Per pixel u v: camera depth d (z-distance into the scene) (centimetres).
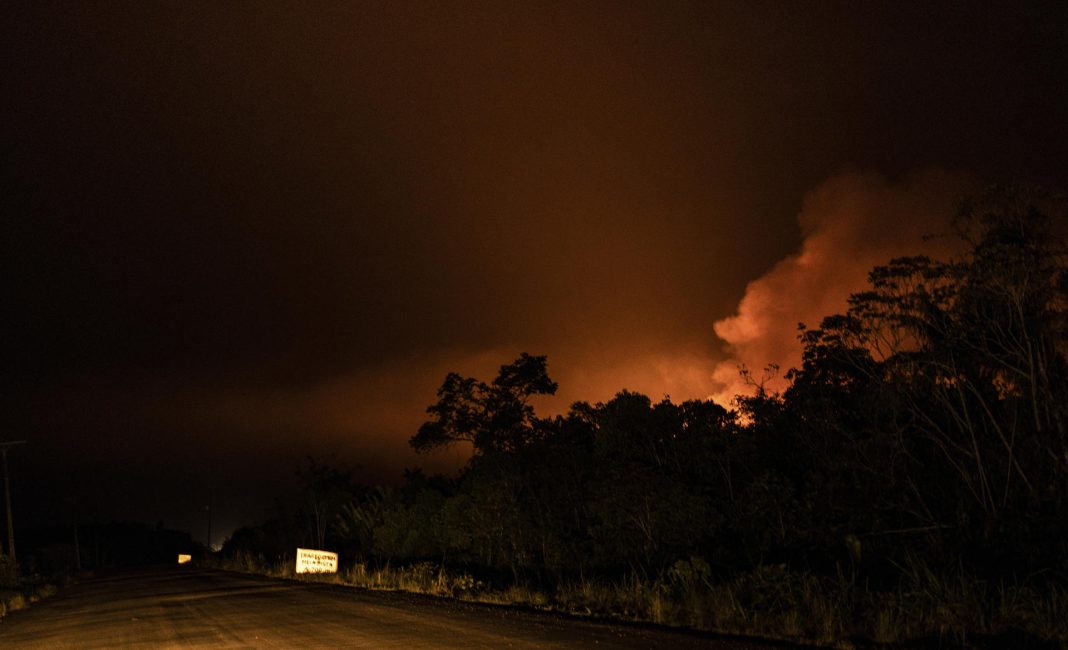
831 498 1958
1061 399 1752
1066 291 1758
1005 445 1803
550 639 1209
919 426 1981
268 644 1305
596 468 2453
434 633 1337
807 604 1312
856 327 1986
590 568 2366
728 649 1081
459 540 3173
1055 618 1120
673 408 2545
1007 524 1673
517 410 4272
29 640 1652
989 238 1841
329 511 5172
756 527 2095
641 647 1109
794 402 2161
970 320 1908
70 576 6109
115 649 1385
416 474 4894
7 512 4978
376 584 2647
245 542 6688
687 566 1625
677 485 2194
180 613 1967
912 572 1521
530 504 2789
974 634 1116
